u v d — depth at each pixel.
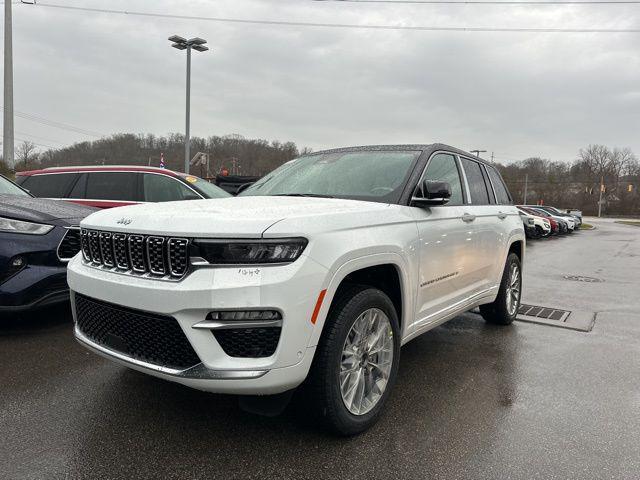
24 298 4.11
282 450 2.59
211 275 2.30
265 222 2.38
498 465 2.51
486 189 4.89
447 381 3.67
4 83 16.47
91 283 2.71
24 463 2.39
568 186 97.06
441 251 3.61
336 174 3.75
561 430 2.91
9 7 16.30
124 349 2.63
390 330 3.03
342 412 2.64
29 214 4.34
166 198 7.59
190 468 2.40
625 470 2.49
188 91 18.84
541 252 16.50
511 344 4.70
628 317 6.02
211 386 2.30
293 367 2.36
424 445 2.69
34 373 3.51
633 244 21.11
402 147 3.92
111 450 2.54
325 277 2.45
